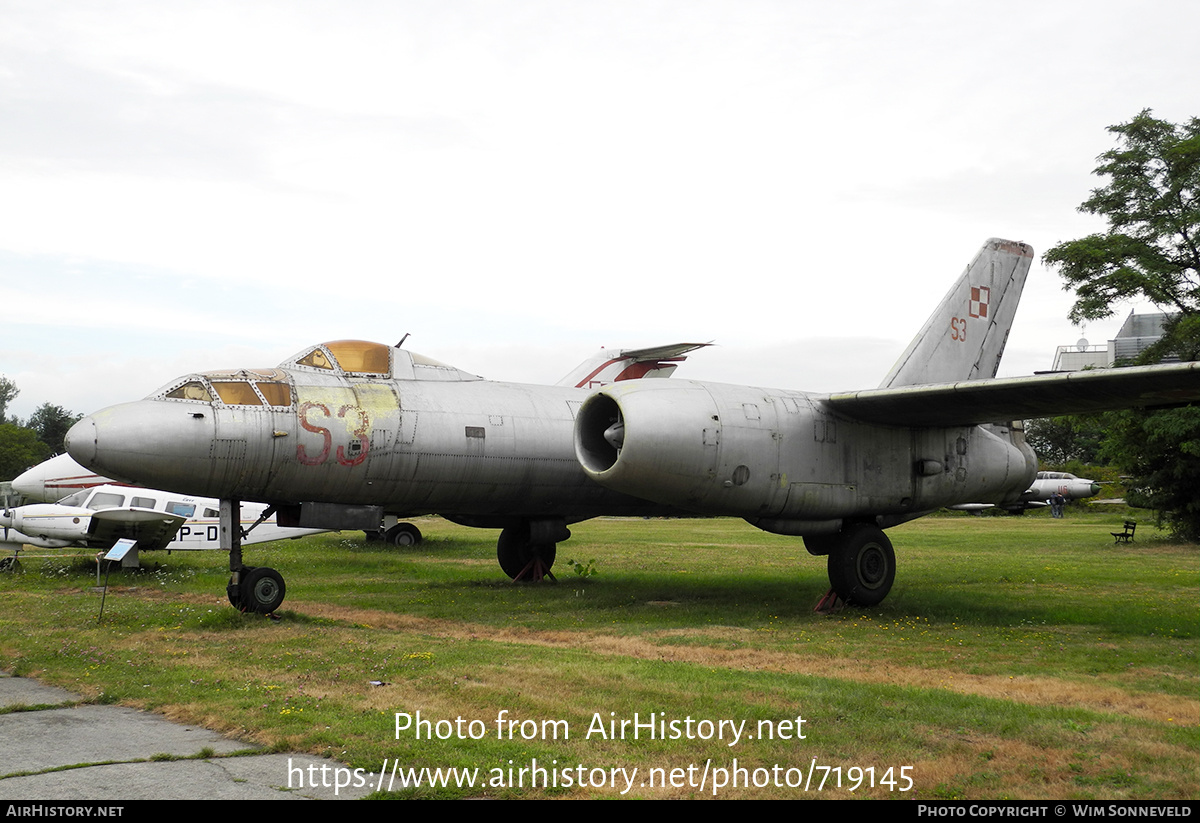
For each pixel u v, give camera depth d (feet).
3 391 271.90
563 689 22.16
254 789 15.61
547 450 43.19
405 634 31.78
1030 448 48.03
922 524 131.95
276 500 37.45
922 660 27.55
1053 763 16.65
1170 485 87.04
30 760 17.24
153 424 33.40
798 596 44.37
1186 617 36.76
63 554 71.82
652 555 72.13
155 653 27.45
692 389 36.14
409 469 39.19
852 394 37.78
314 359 39.50
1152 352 89.15
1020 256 51.52
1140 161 88.22
